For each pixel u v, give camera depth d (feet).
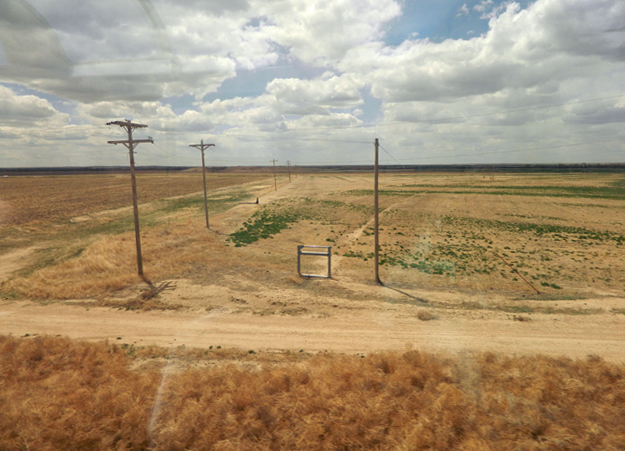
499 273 71.87
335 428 20.39
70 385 24.29
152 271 63.26
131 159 60.54
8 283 57.77
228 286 57.62
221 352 34.76
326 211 167.02
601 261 87.35
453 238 114.11
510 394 22.31
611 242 113.70
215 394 23.54
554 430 18.81
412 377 25.38
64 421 19.12
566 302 54.29
